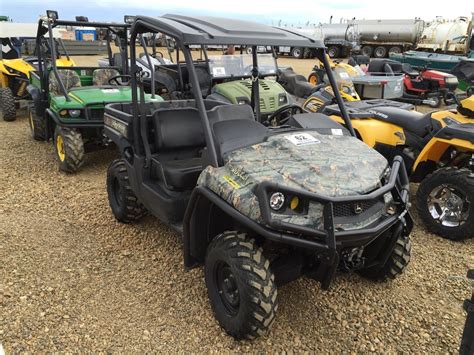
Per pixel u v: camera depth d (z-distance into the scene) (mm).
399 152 4500
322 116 3236
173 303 2922
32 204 4461
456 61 13203
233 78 7062
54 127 5777
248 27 2879
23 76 8141
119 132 3652
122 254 3520
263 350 2541
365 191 2393
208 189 2529
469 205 3775
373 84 9125
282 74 8695
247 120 2822
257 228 2221
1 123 8242
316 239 2264
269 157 2521
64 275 3188
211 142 2578
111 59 7086
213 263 2631
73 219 4133
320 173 2395
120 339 2576
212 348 2539
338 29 28109
